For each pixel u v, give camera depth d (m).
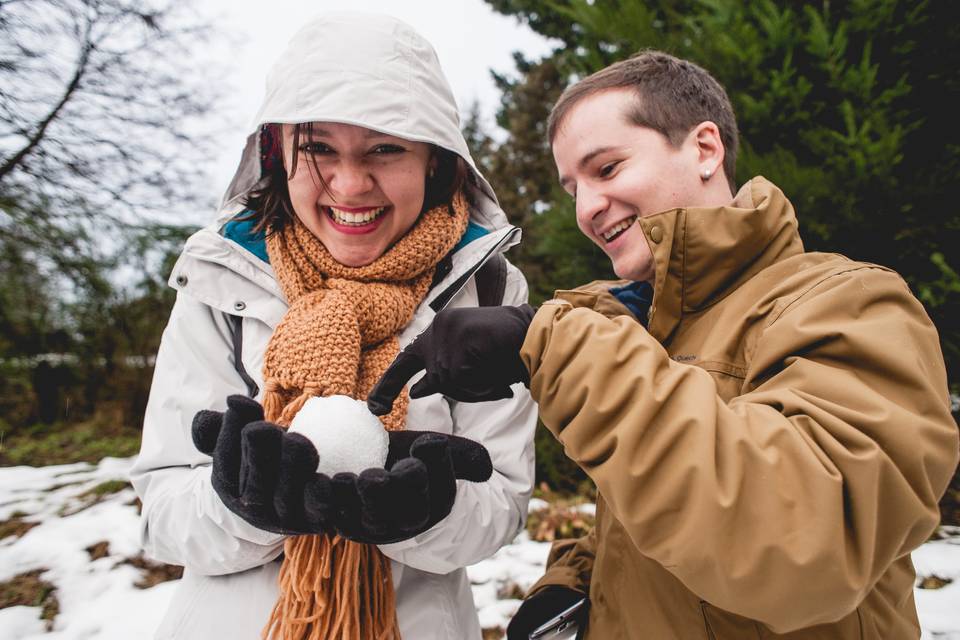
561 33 5.06
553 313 0.73
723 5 2.82
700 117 1.08
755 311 0.83
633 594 0.91
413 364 0.79
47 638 2.53
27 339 7.63
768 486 0.59
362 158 1.05
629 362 0.66
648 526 0.62
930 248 2.60
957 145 2.66
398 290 1.13
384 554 0.96
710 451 0.60
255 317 1.09
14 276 7.14
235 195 1.25
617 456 0.63
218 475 0.72
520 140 12.05
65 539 3.41
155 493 1.00
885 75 2.71
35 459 6.32
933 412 0.63
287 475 0.65
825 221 2.64
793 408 0.64
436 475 0.70
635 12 3.11
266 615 0.97
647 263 1.06
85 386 8.10
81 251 7.26
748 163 2.65
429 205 1.24
